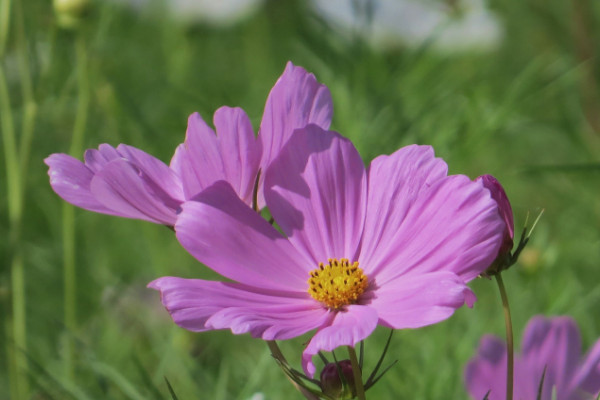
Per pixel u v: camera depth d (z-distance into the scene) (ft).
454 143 3.62
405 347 3.12
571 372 2.45
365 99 3.72
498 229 2.10
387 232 2.17
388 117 3.64
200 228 2.15
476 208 2.11
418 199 2.16
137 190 2.15
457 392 2.84
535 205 4.21
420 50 4.00
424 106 3.70
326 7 3.88
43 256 4.25
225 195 2.17
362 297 2.15
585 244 3.65
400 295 2.12
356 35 3.85
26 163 3.30
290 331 2.10
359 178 2.20
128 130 4.13
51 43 3.50
